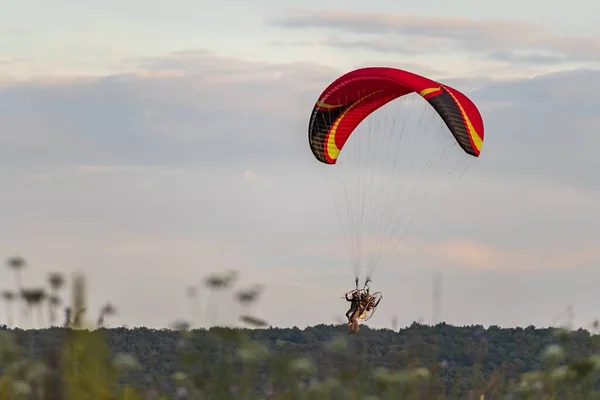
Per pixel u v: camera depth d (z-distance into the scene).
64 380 32.38
